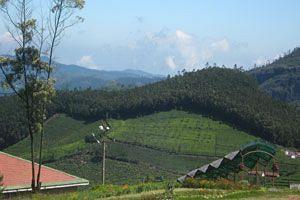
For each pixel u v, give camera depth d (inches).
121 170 4256.9
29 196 1289.4
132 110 5487.2
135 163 4367.6
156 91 5644.7
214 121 4990.2
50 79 1396.4
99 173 4266.7
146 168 4217.5
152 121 5265.8
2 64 1353.3
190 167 4165.8
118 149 4621.1
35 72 1376.7
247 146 1785.2
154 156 4493.1
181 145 4630.9
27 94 1370.6
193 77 5693.9
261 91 5516.7
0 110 4667.8
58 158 4643.2
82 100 5689.0
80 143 4923.7
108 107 5506.9
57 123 5536.4
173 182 1477.6
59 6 1433.3
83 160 4566.9
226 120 4916.3
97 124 5364.2
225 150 4365.2
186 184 1469.0
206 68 5920.3
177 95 5438.0
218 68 5900.6
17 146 4591.5
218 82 5511.8
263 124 4434.1
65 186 1578.5
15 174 1504.7
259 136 4461.1
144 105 5472.4
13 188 1353.3
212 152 4382.4
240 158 1831.9
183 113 5300.2
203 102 5201.8
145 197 1090.7
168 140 4781.0
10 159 1653.5
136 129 5108.3
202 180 1493.6
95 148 4682.6
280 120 4485.7
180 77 5910.4
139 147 4707.2
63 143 5029.5
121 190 1315.2
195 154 4416.8
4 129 4616.1
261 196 1118.4
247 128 4630.9
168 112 5388.8
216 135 4699.8
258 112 4633.4
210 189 1370.6
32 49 1363.2
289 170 3228.3
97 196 1233.4
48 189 1502.2
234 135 4618.6
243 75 5595.5
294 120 4579.2
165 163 4313.5
